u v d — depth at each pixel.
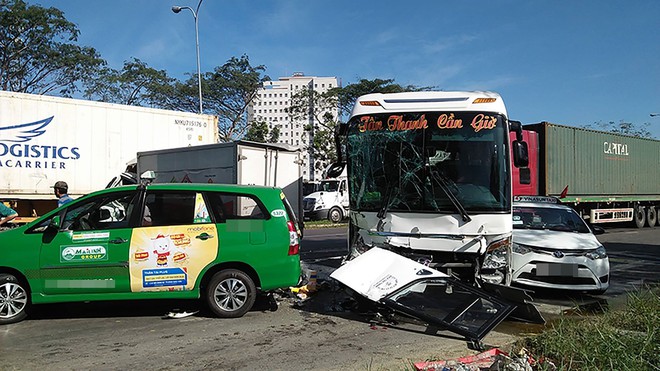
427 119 7.04
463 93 7.11
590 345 4.86
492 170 6.77
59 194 8.41
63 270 6.30
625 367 4.30
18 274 6.33
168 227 6.49
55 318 6.61
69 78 32.34
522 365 4.51
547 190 18.33
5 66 29.83
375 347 5.45
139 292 6.41
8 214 8.78
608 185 21.89
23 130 11.62
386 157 7.13
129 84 35.28
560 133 19.11
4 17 28.28
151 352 5.25
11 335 5.85
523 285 8.45
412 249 6.87
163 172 12.36
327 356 5.14
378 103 7.35
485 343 5.64
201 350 5.32
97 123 12.83
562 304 7.71
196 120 14.83
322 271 10.16
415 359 5.06
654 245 16.02
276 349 5.37
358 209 7.22
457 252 6.70
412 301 6.50
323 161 40.72
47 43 30.56
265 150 11.66
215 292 6.57
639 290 7.77
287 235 6.72
